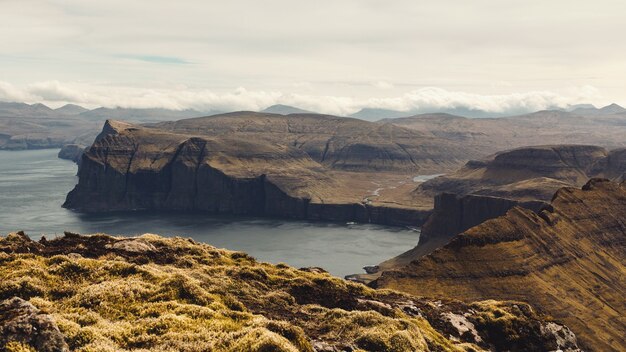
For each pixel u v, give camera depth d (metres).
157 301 48.12
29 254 57.41
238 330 41.59
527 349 86.44
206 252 77.12
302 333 43.94
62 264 53.81
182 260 68.25
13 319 32.38
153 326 41.12
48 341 31.98
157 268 61.09
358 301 68.19
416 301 89.50
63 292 48.16
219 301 52.38
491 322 90.12
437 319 83.94
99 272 53.78
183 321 42.34
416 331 54.31
